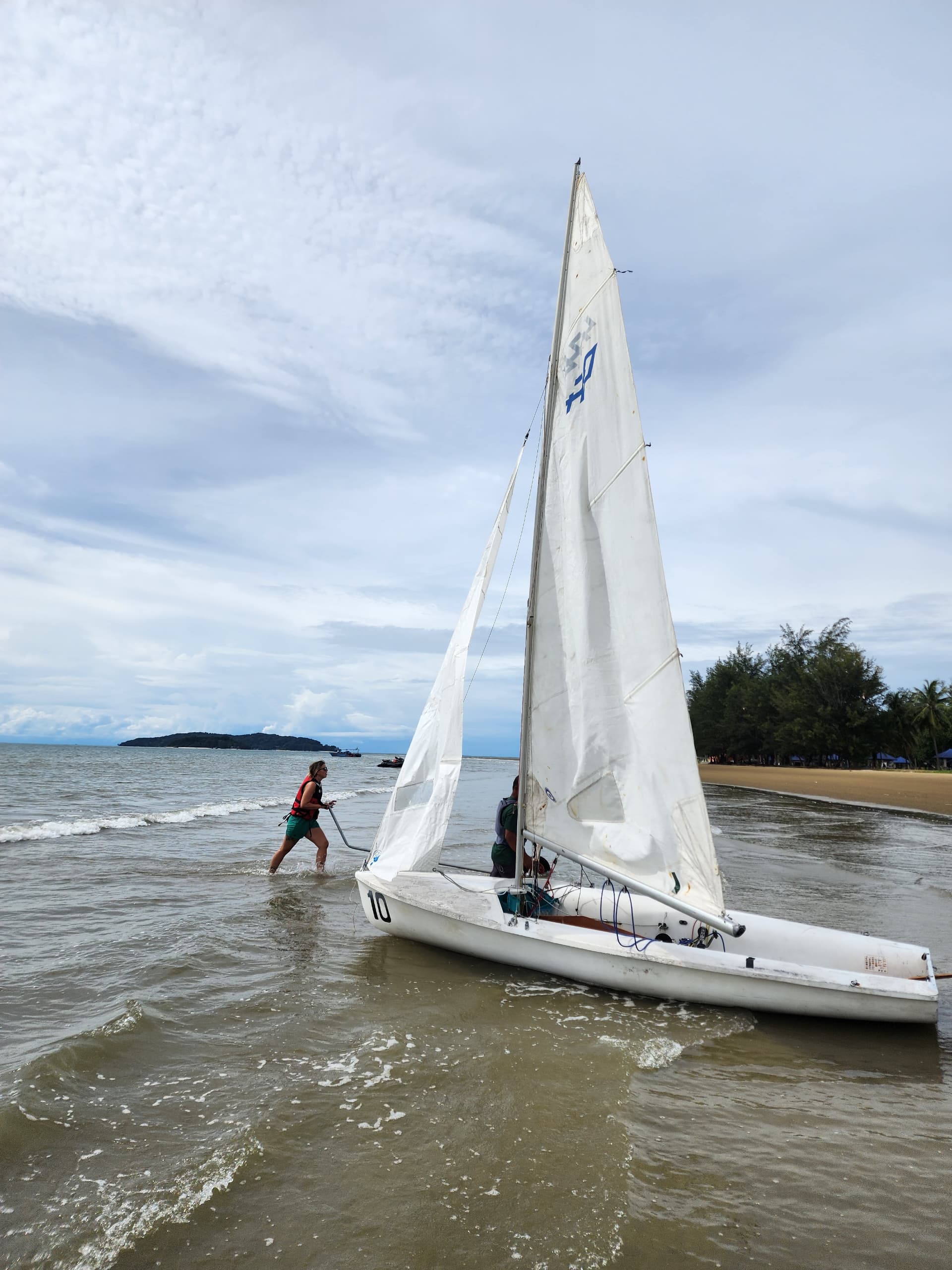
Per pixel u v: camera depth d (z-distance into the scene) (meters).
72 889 9.80
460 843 15.11
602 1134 3.98
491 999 6.04
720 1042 5.34
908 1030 5.71
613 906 7.29
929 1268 3.00
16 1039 4.95
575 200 6.78
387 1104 4.23
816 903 10.11
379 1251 3.00
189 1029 5.23
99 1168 3.51
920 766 91.56
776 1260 3.02
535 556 6.71
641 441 6.15
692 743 5.83
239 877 11.09
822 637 79.56
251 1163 3.58
